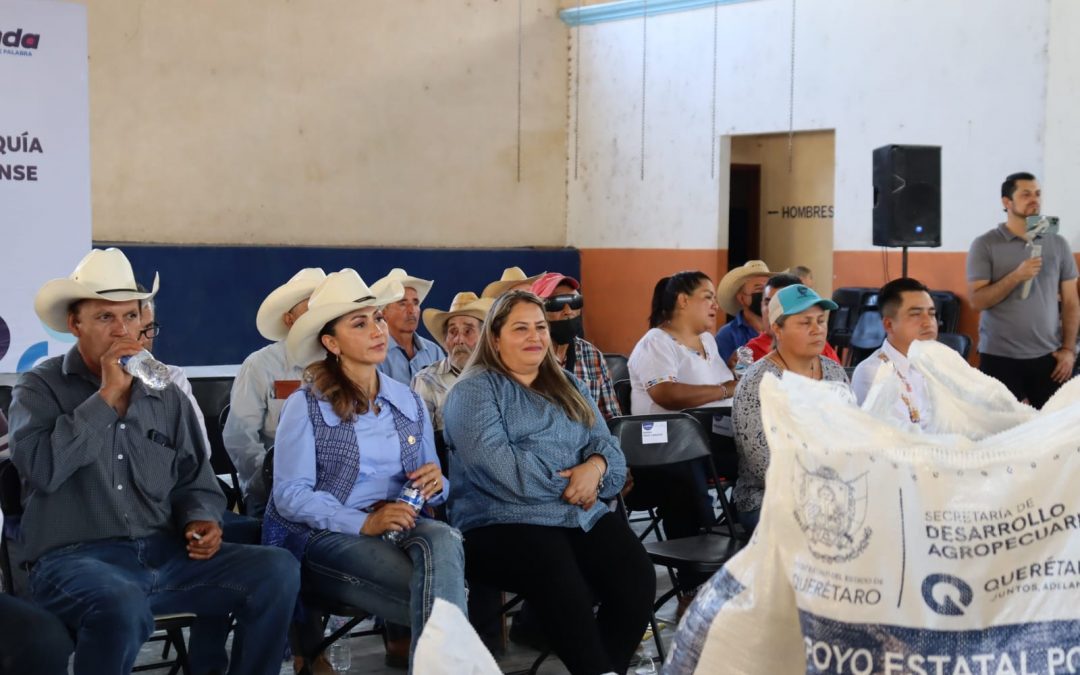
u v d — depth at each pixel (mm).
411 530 3189
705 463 4496
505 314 3588
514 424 3523
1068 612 1362
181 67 8945
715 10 9711
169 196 8953
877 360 4223
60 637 2660
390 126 10055
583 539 3473
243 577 3072
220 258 9047
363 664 3852
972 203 8031
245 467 3953
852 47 8750
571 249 11039
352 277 3395
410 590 3043
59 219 4859
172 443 3225
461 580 3070
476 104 10531
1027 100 7695
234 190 9266
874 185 7617
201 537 3121
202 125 9078
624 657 3379
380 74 9961
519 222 10914
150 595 3053
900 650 1369
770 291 5086
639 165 10477
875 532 1382
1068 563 1369
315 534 3273
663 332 4914
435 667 1441
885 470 1392
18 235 4777
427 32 10195
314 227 9695
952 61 8117
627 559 3436
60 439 2963
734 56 9594
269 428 4031
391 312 4727
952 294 8086
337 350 3385
